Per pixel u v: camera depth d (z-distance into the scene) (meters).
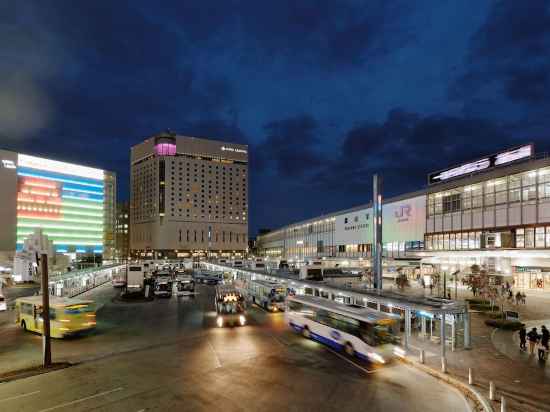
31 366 20.62
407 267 72.00
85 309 28.23
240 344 25.67
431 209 68.56
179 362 21.42
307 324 27.30
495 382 17.72
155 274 80.44
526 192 51.06
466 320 23.88
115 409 14.97
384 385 17.73
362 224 90.69
